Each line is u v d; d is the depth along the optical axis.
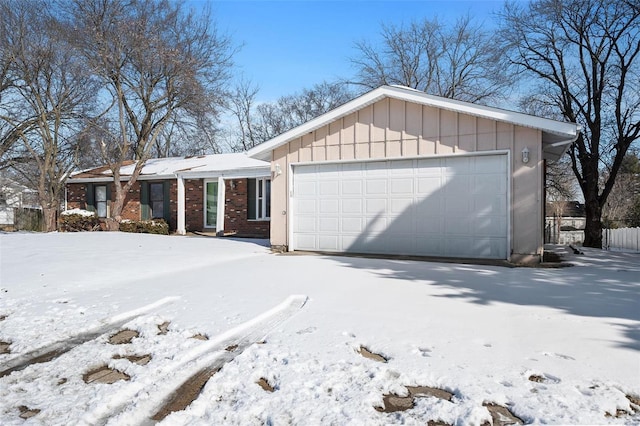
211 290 5.79
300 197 10.70
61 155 20.55
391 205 9.75
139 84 17.61
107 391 2.92
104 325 4.44
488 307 4.83
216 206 17.41
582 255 11.04
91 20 16.20
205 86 18.08
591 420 2.43
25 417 2.60
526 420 2.47
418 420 2.49
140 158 17.97
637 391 2.79
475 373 3.06
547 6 14.89
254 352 3.50
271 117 36.66
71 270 7.20
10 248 9.68
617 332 3.90
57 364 3.42
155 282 6.40
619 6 13.77
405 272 7.21
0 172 24.19
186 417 2.58
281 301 5.16
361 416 2.52
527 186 8.43
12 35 17.17
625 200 28.69
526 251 8.42
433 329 4.03
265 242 13.02
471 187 8.98
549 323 4.20
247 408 2.64
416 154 9.41
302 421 2.48
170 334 4.05
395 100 9.61
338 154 10.21
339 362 3.29
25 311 4.84
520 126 8.48
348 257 9.45
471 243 8.97
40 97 18.62
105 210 19.70
